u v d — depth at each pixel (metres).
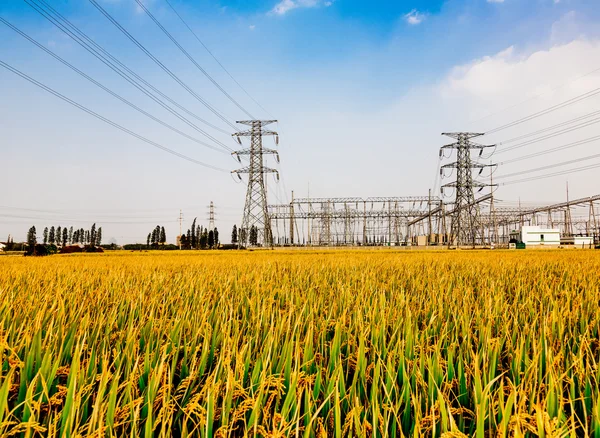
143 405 2.32
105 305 5.42
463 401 2.59
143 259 20.33
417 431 1.94
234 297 6.43
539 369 2.84
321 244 73.38
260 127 50.19
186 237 93.81
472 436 2.12
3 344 2.68
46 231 137.25
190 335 3.84
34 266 13.69
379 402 2.43
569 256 21.47
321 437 1.99
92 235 133.00
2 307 4.54
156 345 3.38
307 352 3.02
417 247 59.56
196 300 5.80
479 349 3.41
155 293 6.43
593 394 2.33
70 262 16.89
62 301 4.50
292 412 2.29
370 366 2.92
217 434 2.00
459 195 54.44
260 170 50.06
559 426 2.08
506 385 2.83
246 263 15.25
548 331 3.61
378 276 9.70
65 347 3.18
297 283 8.11
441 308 4.82
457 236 53.88
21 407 2.41
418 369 2.77
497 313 4.71
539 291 6.86
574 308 4.94
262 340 3.72
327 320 4.06
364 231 72.56
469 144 54.78
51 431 1.97
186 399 2.52
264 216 50.47
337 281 8.23
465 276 9.61
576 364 2.78
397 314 4.50
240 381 2.51
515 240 64.19
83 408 2.28
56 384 2.65
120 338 3.56
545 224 83.81
